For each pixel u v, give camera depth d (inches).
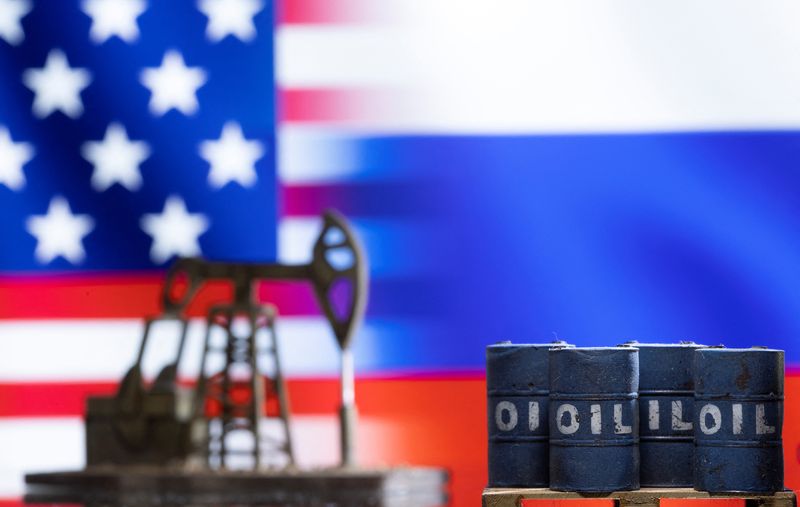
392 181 201.6
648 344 174.9
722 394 164.2
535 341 199.3
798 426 196.2
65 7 205.8
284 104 203.3
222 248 203.3
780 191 198.4
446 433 199.8
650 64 199.6
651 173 199.0
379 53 202.4
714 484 163.9
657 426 169.0
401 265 200.8
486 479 198.8
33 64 205.8
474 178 200.7
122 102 205.2
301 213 202.5
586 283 199.0
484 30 201.2
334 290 201.2
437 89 201.5
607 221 199.5
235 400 198.4
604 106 199.6
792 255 197.8
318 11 203.5
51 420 203.2
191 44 205.0
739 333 197.9
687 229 198.7
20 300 203.9
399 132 201.8
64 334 203.5
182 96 204.8
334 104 202.8
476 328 199.9
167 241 204.1
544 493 166.2
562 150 200.1
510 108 200.5
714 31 199.0
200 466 167.3
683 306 198.4
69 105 205.6
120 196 204.7
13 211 204.8
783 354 167.3
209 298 202.7
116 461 170.2
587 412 164.9
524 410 171.0
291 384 200.7
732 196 198.5
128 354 203.5
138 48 205.5
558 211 199.8
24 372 203.6
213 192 203.8
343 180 202.1
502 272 200.1
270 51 203.8
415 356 200.5
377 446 199.8
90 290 203.8
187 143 204.4
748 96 198.4
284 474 154.0
